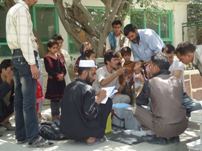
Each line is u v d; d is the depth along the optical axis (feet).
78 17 30.86
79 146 16.38
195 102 16.39
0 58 37.01
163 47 19.98
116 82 21.09
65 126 16.39
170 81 16.14
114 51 21.63
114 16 27.99
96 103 16.35
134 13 39.83
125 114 19.06
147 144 16.46
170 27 52.01
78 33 30.68
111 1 30.19
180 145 16.57
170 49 19.06
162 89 15.85
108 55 20.12
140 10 40.37
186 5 53.62
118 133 18.13
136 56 21.54
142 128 18.63
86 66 16.72
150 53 21.06
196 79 27.96
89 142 16.58
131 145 16.35
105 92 16.56
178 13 52.75
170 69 18.95
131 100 20.79
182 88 16.37
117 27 24.57
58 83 21.21
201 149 13.97
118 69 20.03
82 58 19.31
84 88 16.20
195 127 19.03
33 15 38.63
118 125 19.33
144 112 16.30
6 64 18.97
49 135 17.52
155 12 41.50
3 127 19.94
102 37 28.22
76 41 31.24
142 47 21.15
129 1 32.35
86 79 16.96
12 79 19.01
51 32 40.06
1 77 19.45
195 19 54.80
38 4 38.86
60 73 21.22
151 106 16.10
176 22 52.65
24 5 15.64
